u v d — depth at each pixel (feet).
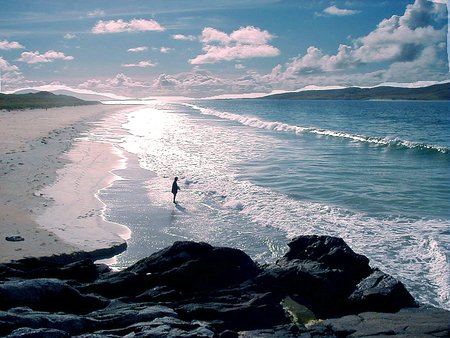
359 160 134.41
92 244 61.11
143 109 531.50
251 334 38.86
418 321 39.01
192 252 49.52
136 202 83.66
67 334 32.99
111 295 45.68
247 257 50.08
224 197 88.33
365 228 69.00
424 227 69.00
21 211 72.43
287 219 74.02
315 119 356.38
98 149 142.61
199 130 231.91
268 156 140.36
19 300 39.24
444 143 185.57
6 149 128.67
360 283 46.52
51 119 258.78
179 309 41.73
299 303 44.91
